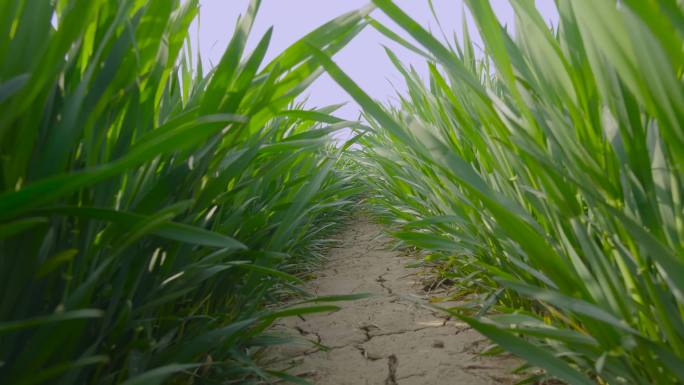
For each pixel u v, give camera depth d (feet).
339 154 4.95
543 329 2.92
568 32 2.90
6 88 1.60
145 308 2.78
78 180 1.62
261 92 3.15
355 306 6.68
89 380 2.65
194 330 3.54
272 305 6.57
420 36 2.68
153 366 3.01
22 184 2.02
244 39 2.94
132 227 2.35
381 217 11.41
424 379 4.37
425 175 6.02
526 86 3.19
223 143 3.49
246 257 4.66
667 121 1.96
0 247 1.98
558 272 2.62
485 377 4.28
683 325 2.35
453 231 5.25
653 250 2.05
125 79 2.53
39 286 2.21
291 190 5.81
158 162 3.14
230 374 3.74
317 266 9.51
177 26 3.07
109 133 2.67
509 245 4.05
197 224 3.58
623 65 1.99
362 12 3.11
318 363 4.82
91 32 2.61
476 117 4.39
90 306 2.59
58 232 2.30
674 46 1.77
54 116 2.27
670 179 2.54
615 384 2.65
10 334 2.09
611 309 2.56
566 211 2.72
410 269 8.77
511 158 3.51
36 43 2.05
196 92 3.92
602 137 2.86
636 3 1.70
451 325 5.69
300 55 3.15
